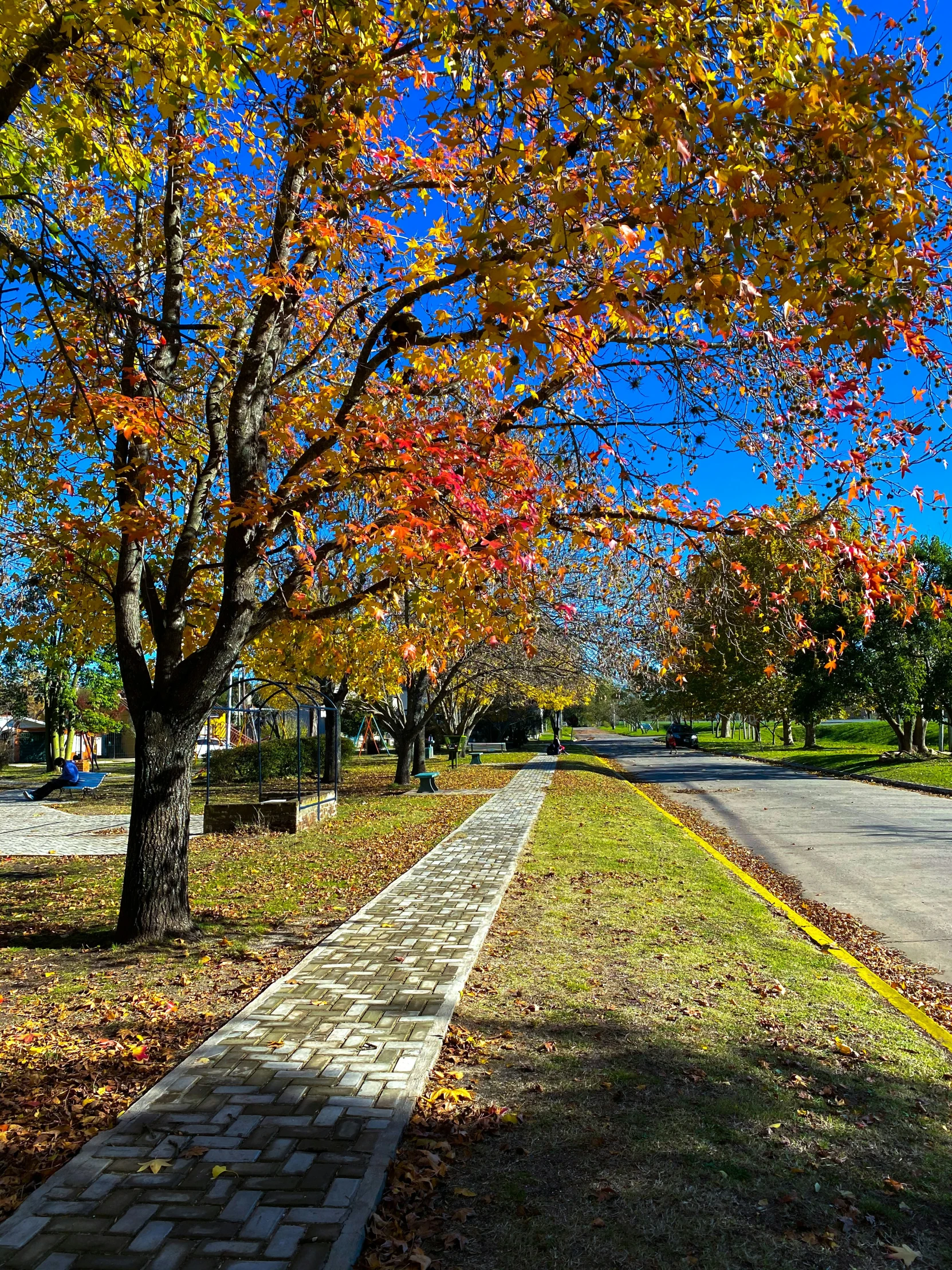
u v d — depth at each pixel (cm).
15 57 511
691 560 617
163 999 590
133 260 805
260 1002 562
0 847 1545
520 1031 519
